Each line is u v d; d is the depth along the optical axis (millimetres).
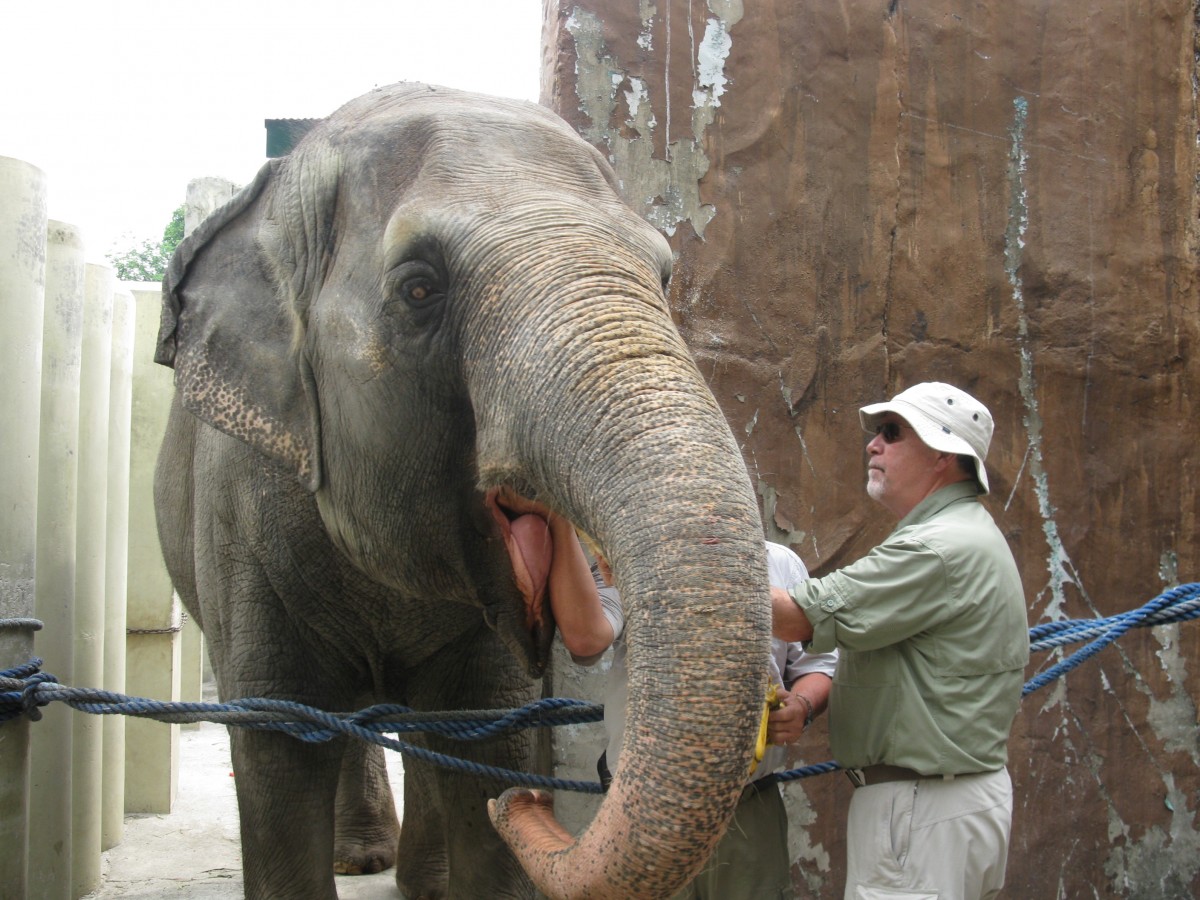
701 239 3787
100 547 4539
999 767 2457
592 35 3703
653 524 1686
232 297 2662
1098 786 4152
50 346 4000
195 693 7770
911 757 2404
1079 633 2924
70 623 4051
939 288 4051
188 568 3740
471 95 2574
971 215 4098
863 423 3945
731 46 3844
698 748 1607
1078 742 4145
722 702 1617
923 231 4039
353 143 2533
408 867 4168
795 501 3859
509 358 2006
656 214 3748
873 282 3975
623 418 1799
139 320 5941
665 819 1604
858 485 3932
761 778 2750
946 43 4094
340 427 2459
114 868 4727
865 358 3959
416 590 2582
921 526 2465
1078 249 4191
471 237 2172
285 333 2594
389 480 2426
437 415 2334
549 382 1909
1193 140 4328
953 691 2400
